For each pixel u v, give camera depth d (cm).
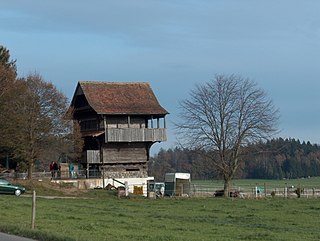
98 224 3969
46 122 9656
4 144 9200
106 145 10800
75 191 8625
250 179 19575
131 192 9612
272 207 6838
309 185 14175
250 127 9881
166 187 9525
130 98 11212
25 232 3052
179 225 4281
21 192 7838
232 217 5312
